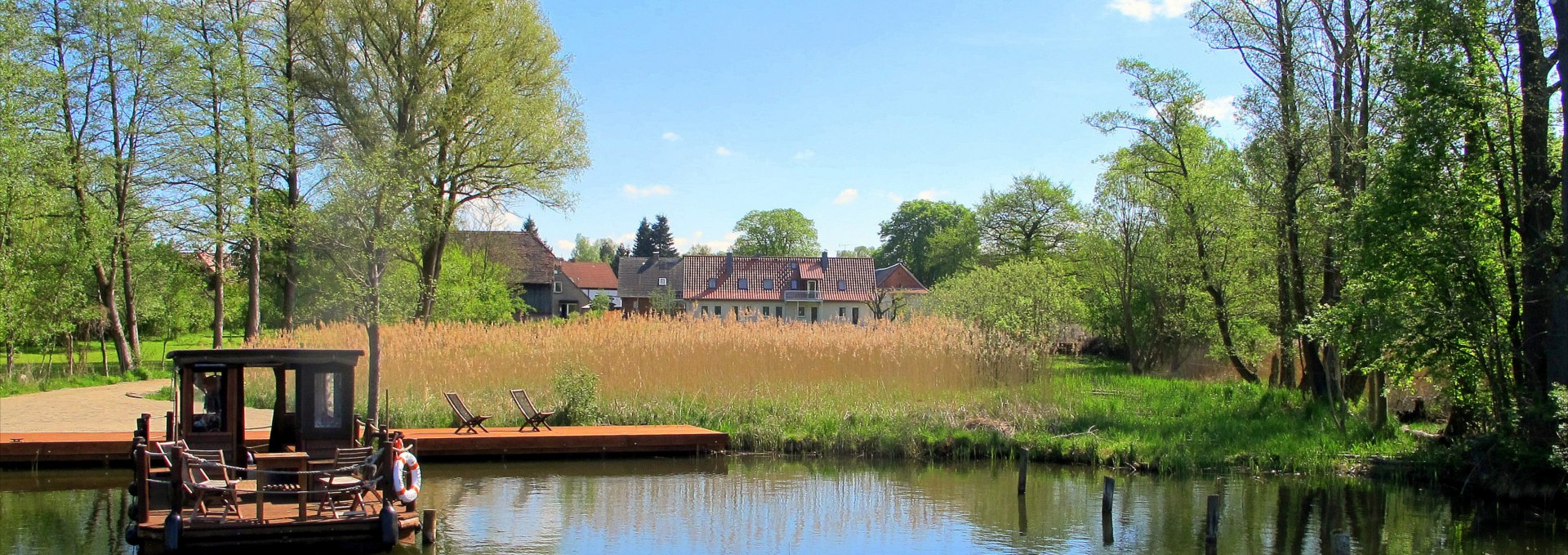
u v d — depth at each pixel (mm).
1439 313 16391
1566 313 15258
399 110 30922
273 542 10930
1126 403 23234
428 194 20984
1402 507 14883
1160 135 30531
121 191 31359
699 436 19328
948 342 24297
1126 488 16359
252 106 31234
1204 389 26328
